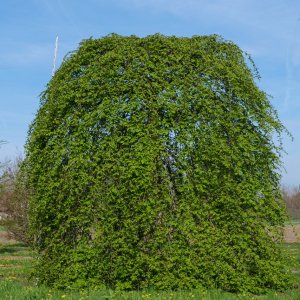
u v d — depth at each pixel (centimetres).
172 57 938
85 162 892
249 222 893
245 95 952
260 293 880
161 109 905
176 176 883
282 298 804
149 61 927
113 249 866
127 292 834
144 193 859
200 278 861
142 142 872
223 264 865
